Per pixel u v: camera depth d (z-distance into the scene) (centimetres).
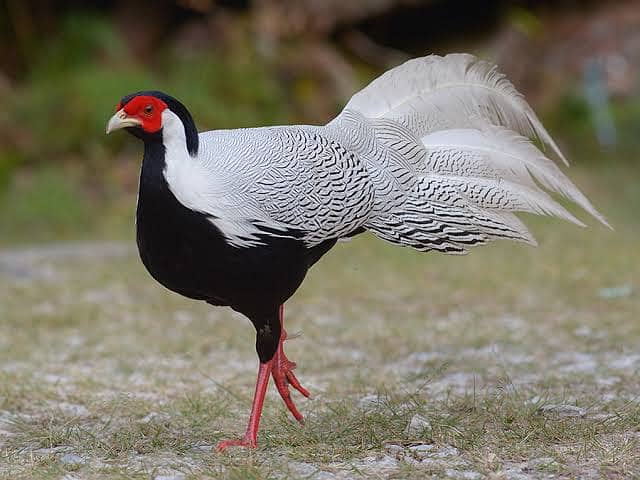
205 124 2508
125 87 2486
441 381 1039
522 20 2856
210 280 751
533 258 1734
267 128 792
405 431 820
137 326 1359
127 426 882
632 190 2291
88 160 2434
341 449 775
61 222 2216
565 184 852
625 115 2758
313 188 767
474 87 869
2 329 1340
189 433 857
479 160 855
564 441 781
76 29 2670
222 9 2800
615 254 1733
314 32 2770
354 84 2744
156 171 723
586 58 2878
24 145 2458
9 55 2755
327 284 1595
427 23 2920
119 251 1955
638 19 2914
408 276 1641
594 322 1283
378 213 823
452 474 708
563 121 2811
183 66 2670
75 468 744
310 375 1092
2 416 933
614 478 692
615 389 959
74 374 1111
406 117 855
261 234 744
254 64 2695
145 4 2769
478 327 1285
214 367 1148
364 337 1257
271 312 779
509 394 938
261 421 891
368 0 2750
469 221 848
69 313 1428
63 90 2502
